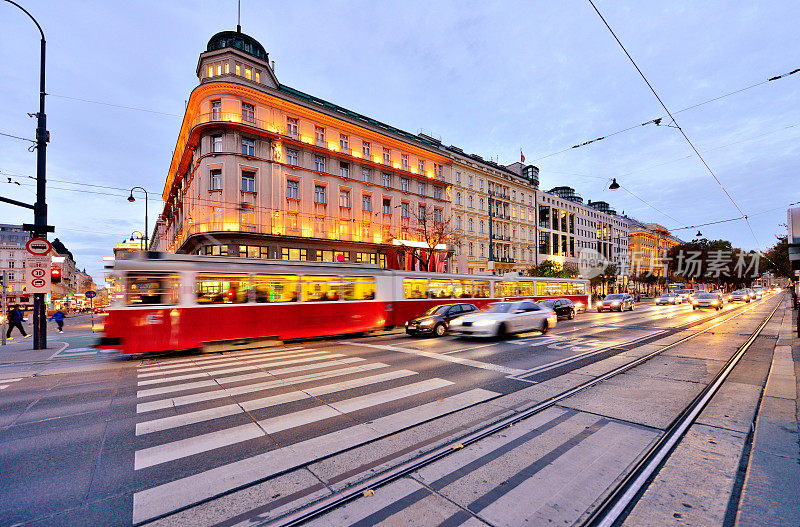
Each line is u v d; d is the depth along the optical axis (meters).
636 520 2.69
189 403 5.62
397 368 7.87
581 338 12.32
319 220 28.41
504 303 13.70
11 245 70.25
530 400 5.61
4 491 3.24
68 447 4.12
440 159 37.91
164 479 3.42
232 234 23.42
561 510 2.83
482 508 2.87
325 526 2.69
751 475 3.18
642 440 4.09
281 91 27.23
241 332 10.92
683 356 9.02
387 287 14.80
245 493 3.16
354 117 32.59
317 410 5.23
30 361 9.71
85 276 125.56
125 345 9.30
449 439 4.20
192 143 25.77
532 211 51.84
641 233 84.50
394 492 3.13
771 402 5.13
